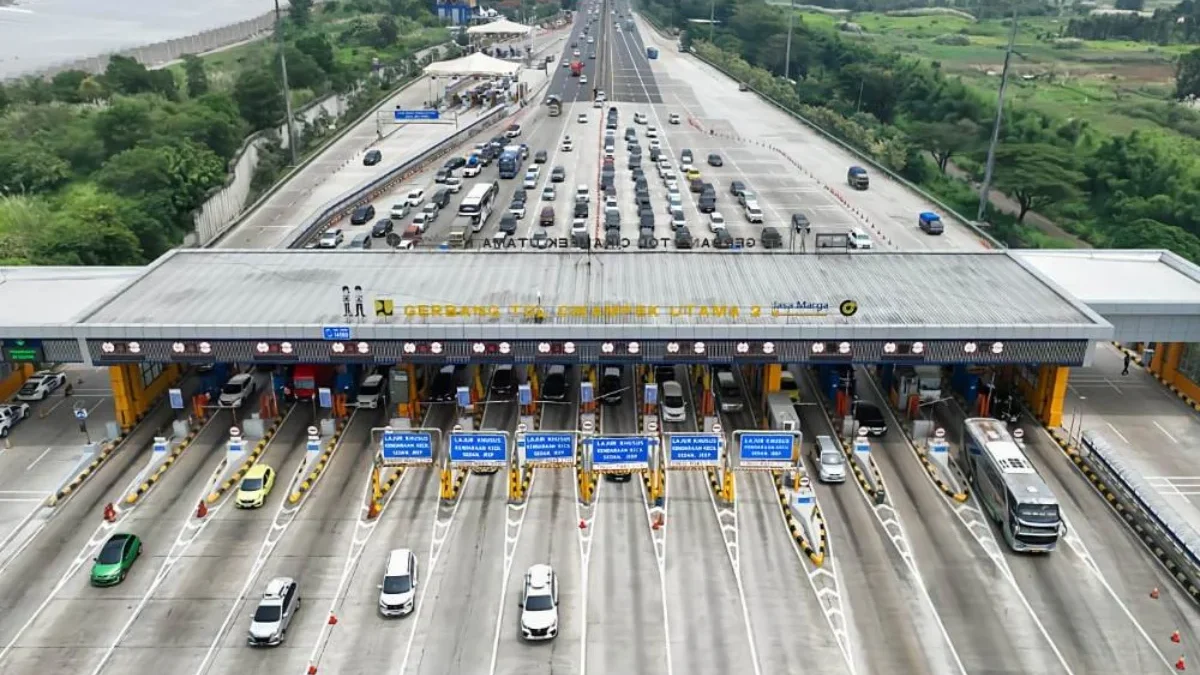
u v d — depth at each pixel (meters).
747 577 51.25
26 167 117.88
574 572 51.50
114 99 138.88
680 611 48.56
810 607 48.91
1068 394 72.81
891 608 48.81
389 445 57.25
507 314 63.44
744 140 156.75
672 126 167.38
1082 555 53.09
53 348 64.25
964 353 62.22
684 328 61.34
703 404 68.75
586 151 145.88
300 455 62.94
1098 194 151.88
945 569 51.88
